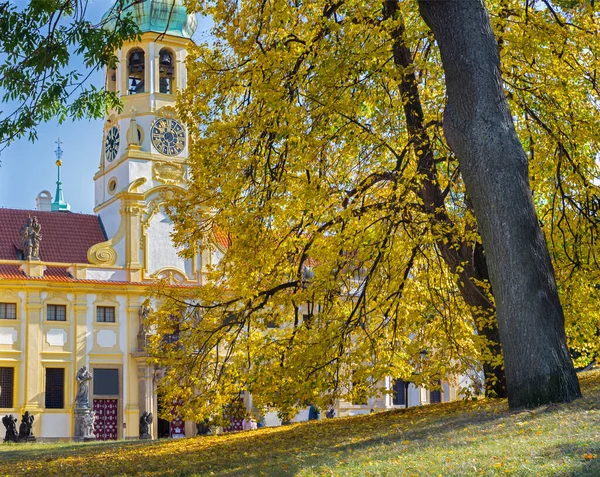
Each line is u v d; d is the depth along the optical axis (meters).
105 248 73.62
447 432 18.27
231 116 26.23
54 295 70.56
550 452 13.63
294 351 27.48
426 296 28.72
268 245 26.92
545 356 19.11
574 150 26.95
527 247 19.42
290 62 24.62
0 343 68.25
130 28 20.84
